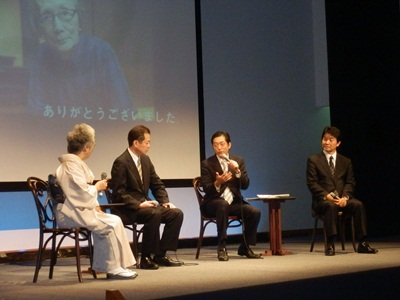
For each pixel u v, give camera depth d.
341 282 5.18
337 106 9.30
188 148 8.53
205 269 6.20
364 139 9.39
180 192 8.83
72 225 5.66
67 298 4.85
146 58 8.29
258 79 9.55
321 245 8.35
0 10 7.35
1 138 7.30
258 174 9.48
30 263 7.22
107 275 5.82
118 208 6.48
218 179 6.88
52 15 7.65
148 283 5.44
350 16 9.45
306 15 10.04
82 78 7.82
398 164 9.59
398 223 9.57
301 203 9.91
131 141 6.69
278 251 7.26
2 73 7.33
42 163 7.52
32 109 7.48
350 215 7.54
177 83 8.50
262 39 9.61
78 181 5.62
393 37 9.70
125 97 8.12
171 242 6.54
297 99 9.91
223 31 9.25
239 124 9.35
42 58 7.57
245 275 5.73
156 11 8.38
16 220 7.64
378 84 9.56
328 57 9.31
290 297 4.61
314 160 7.60
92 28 7.93
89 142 5.82
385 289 4.97
